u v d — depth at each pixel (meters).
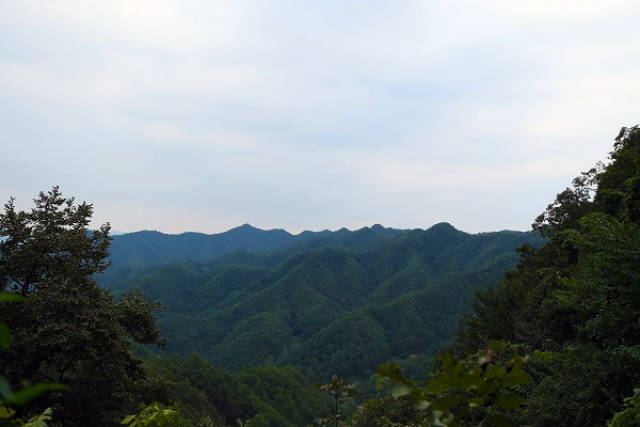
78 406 14.71
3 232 16.14
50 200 17.86
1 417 1.86
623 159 17.42
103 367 15.05
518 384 1.37
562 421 8.98
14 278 16.59
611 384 8.55
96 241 18.53
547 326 17.83
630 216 12.57
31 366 15.08
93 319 15.09
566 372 9.44
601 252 8.49
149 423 3.17
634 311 8.14
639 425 3.54
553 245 26.03
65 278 16.02
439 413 1.37
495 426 1.44
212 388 87.81
